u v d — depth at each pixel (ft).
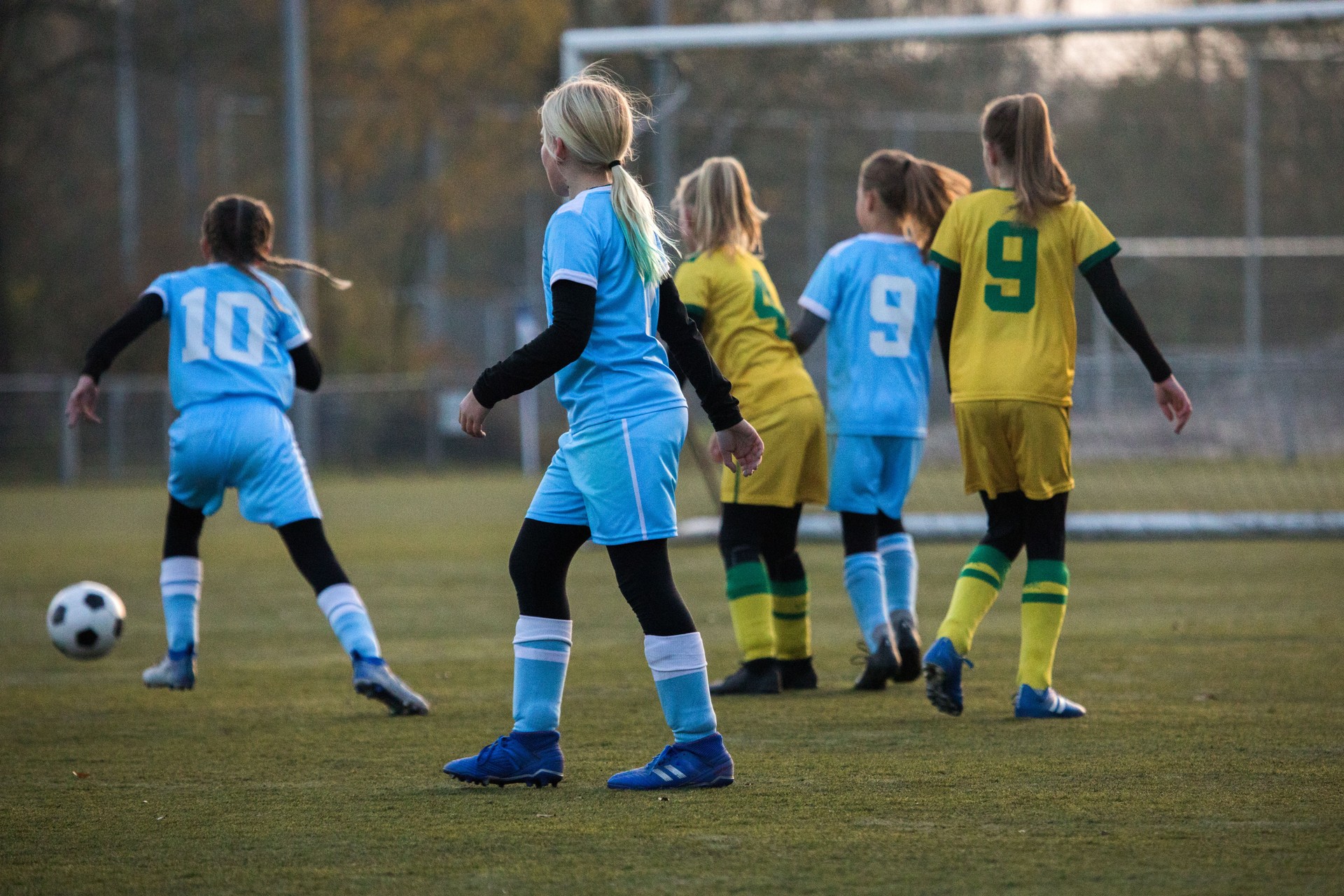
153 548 144.05
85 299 319.27
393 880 33.60
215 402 59.41
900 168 65.82
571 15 326.65
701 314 63.36
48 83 336.90
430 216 365.61
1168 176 179.42
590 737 51.78
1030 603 55.06
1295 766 44.96
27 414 285.43
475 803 41.50
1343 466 209.97
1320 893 31.71
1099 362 210.18
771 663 62.13
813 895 31.83
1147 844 35.86
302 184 259.39
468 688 64.80
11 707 60.75
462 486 253.44
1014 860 34.42
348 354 320.91
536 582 43.88
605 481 41.52
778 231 228.84
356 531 160.35
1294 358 205.36
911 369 64.75
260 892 32.91
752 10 307.58
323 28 342.64
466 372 340.59
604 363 41.63
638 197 42.04
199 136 382.01
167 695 63.82
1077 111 172.86
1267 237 183.62
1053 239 54.75
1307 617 84.33
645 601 42.70
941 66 204.74
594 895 32.09
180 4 338.54
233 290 60.95
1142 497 179.52
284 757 49.08
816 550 136.36
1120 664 67.82
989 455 55.11
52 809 41.45
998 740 49.93
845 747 49.01
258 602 100.73
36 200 331.16
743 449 43.83
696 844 36.35
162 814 40.68
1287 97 175.42
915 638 63.52
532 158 360.48
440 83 338.75
